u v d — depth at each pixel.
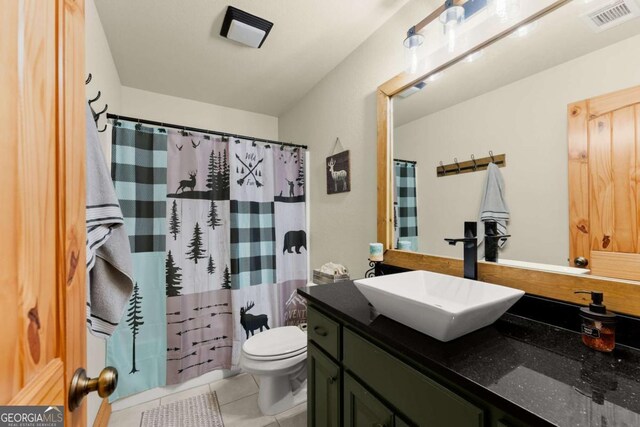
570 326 0.90
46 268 0.41
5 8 0.34
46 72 0.42
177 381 1.88
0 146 0.33
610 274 0.85
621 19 0.83
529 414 0.51
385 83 1.58
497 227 1.13
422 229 1.43
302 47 1.86
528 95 1.03
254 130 2.98
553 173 0.97
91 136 0.97
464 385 0.62
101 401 1.54
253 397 1.84
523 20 1.01
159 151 1.86
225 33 1.71
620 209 0.83
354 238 1.90
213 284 2.04
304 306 2.41
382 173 1.61
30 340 0.37
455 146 1.28
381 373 0.87
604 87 0.86
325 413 1.15
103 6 1.49
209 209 2.04
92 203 0.93
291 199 2.41
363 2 1.50
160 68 2.11
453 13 1.13
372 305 1.09
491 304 0.79
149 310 1.81
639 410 0.52
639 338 0.77
